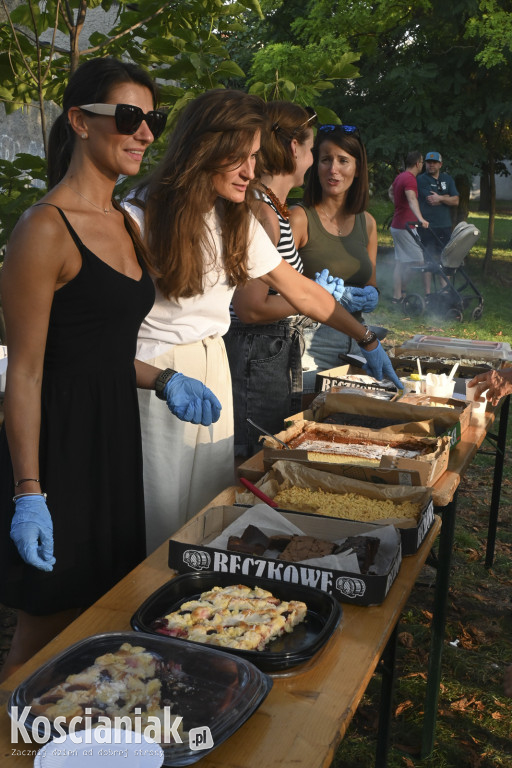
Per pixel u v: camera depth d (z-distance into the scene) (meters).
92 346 1.86
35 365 1.74
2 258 3.24
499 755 2.77
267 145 2.88
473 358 3.77
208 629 1.35
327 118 3.52
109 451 1.94
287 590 1.47
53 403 1.85
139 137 1.82
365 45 11.77
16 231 1.74
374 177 15.67
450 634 3.53
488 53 10.91
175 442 2.34
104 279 1.82
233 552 1.55
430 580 4.02
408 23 11.68
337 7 12.31
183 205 2.12
